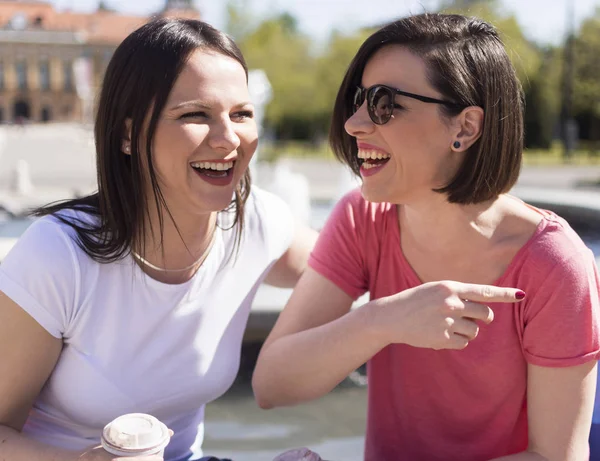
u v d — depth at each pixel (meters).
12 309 1.51
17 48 76.12
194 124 1.52
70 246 1.54
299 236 2.04
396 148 1.50
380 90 1.49
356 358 1.56
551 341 1.50
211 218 1.69
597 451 1.71
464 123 1.50
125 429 1.36
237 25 41.72
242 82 1.59
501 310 1.55
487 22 1.55
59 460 1.45
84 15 82.56
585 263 1.51
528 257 1.52
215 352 1.75
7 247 3.69
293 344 1.66
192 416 1.83
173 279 1.67
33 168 22.38
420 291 1.49
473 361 1.59
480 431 1.66
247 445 2.59
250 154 1.63
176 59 1.50
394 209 1.71
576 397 1.50
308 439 2.64
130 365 1.64
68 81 77.75
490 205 1.59
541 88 33.09
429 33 1.49
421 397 1.68
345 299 1.78
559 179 19.64
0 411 1.56
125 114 1.54
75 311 1.56
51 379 1.64
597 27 32.03
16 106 76.94
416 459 1.73
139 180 1.57
